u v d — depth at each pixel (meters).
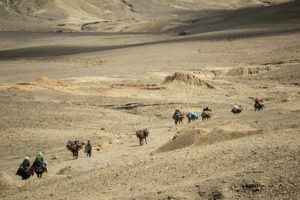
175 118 46.03
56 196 17.20
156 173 16.45
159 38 176.75
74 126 46.97
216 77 87.31
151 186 14.87
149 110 56.22
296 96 57.44
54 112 51.75
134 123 49.81
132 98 63.06
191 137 22.70
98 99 62.06
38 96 60.59
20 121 47.22
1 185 21.97
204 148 19.42
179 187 13.44
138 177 16.64
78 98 61.75
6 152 37.59
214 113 51.56
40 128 45.44
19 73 97.81
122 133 44.47
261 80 81.81
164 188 13.95
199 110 56.00
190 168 15.80
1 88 63.91
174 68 97.56
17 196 19.17
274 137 18.53
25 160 27.08
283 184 11.55
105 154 32.50
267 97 64.19
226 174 13.70
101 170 20.38
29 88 64.81
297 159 13.20
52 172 28.08
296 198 10.74
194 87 73.38
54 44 166.88
